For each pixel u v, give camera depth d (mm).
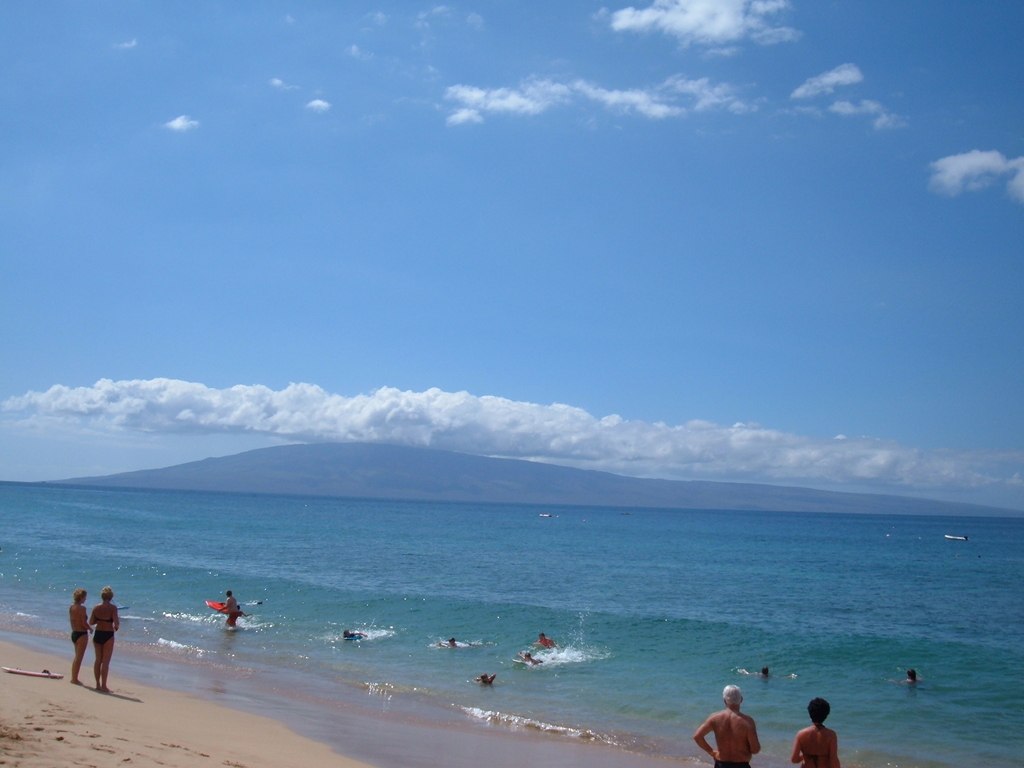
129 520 95688
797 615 33656
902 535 153125
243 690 17469
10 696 12414
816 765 9234
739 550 84062
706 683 20359
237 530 84625
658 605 35344
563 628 27438
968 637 28312
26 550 48375
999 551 100375
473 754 13547
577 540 92625
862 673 21938
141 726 12109
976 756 15062
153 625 25828
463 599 33719
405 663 21609
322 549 62125
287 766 11258
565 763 13344
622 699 18438
